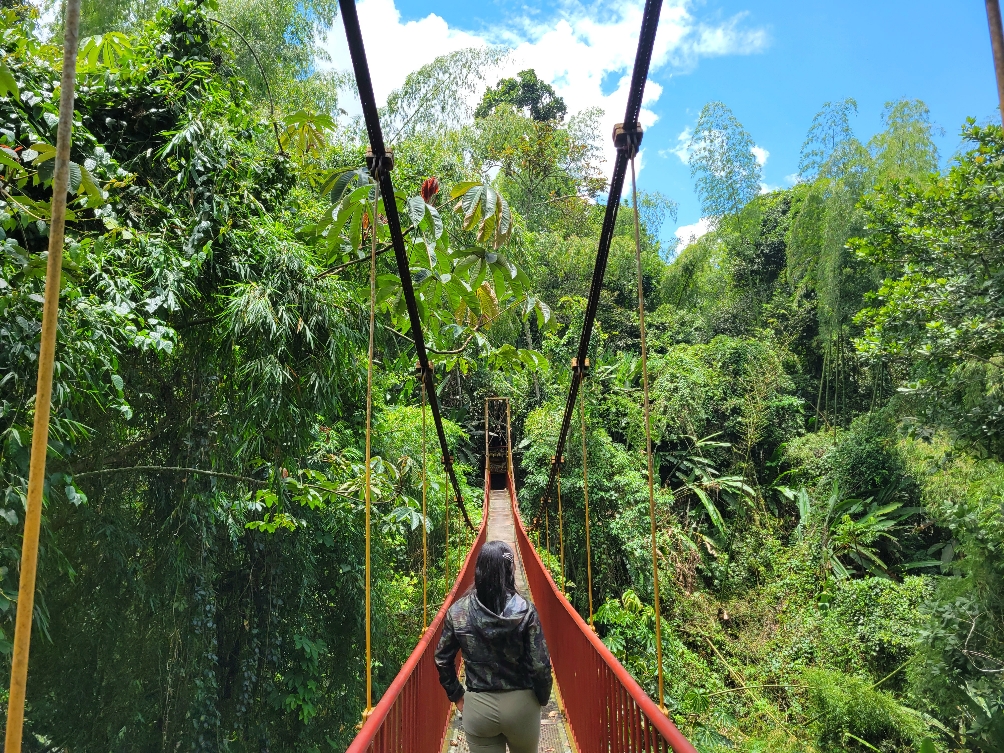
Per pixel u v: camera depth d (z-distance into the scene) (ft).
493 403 61.93
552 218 73.26
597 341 60.80
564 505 49.21
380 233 12.65
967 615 24.80
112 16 28.89
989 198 22.26
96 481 15.19
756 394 58.23
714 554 49.85
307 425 16.15
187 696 16.83
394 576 30.68
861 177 52.11
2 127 10.44
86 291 11.41
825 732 33.60
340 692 23.72
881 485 49.93
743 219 77.71
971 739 26.63
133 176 12.09
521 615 7.53
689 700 35.88
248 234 14.66
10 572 9.30
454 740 12.64
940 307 22.52
